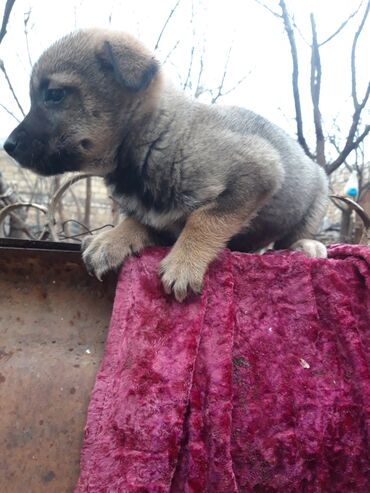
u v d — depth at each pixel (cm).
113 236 25
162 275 22
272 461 20
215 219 26
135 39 30
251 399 20
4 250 21
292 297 23
